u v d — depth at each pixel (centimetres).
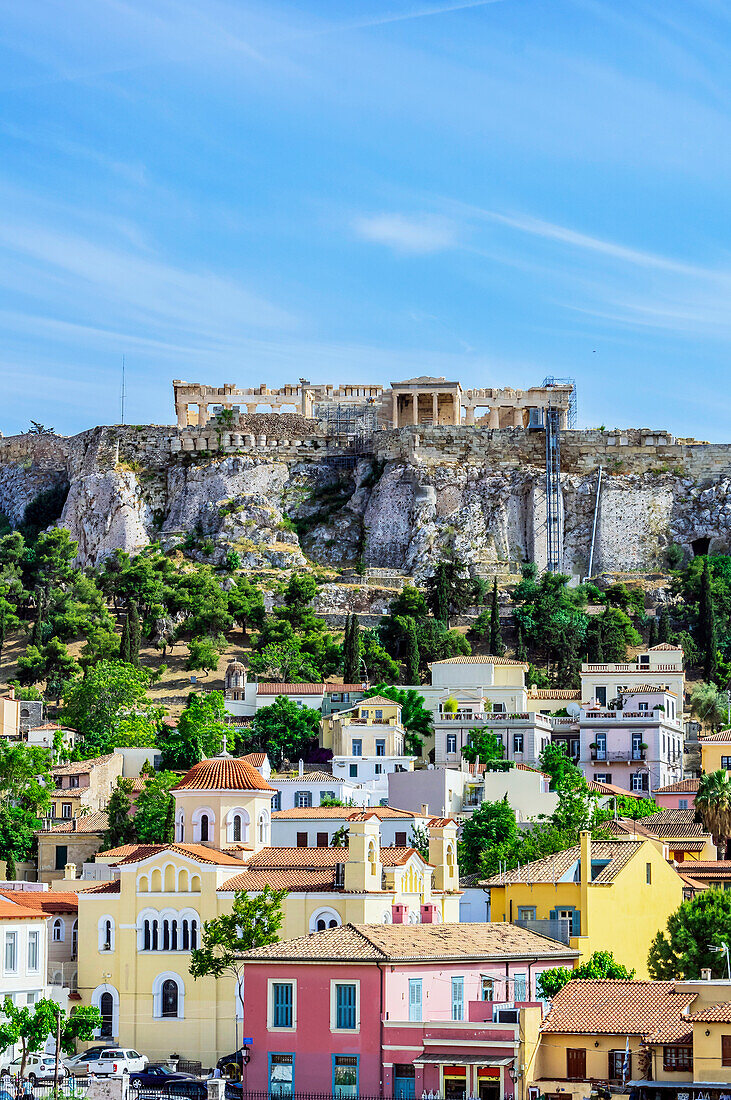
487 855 18075
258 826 16800
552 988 13062
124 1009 15638
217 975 14562
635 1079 11406
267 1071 12400
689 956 14150
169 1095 12625
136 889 15838
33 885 17900
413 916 15250
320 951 12475
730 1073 11069
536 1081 11462
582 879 14738
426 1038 11919
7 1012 12900
